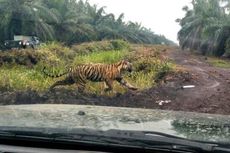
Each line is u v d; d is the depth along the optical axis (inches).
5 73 717.9
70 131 67.9
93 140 65.8
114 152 65.4
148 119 80.5
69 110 88.7
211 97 616.4
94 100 617.9
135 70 781.3
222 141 65.7
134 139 65.4
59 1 2421.3
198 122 82.0
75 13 2484.0
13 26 1926.7
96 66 676.7
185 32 2689.5
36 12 1974.7
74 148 66.4
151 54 1021.8
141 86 689.6
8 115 79.6
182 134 68.7
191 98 612.1
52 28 2145.7
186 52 2429.9
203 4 2687.0
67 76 674.8
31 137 67.1
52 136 66.7
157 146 64.4
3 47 1374.3
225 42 2169.0
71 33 2285.9
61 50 1004.6
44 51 882.8
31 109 89.5
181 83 718.5
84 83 670.5
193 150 63.5
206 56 2198.6
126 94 644.7
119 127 71.1
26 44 1321.4
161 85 698.2
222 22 2354.8
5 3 1948.8
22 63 820.0
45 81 683.4
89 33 2417.6
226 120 88.3
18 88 638.5
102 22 3211.1
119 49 1471.5
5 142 67.9
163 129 71.3
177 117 87.0
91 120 76.4
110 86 668.1
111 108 96.7
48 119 76.2
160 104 589.3
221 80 812.0
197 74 853.8
